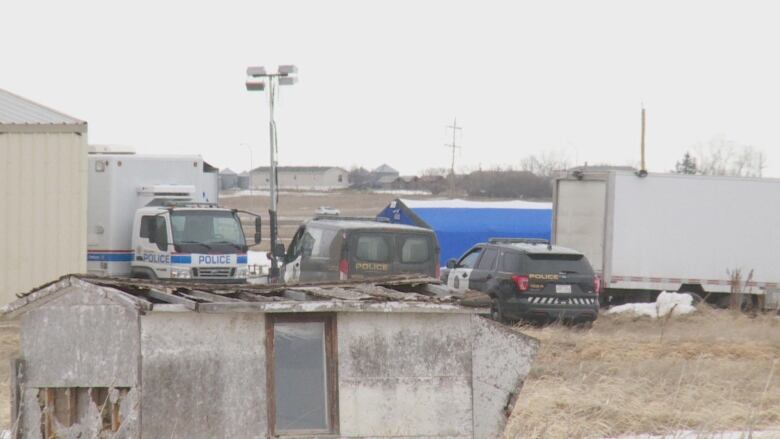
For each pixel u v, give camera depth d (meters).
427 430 30.55
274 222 113.25
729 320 97.50
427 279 37.78
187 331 28.78
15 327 73.69
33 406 28.69
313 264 86.81
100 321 28.62
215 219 103.88
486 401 32.09
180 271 101.06
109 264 103.06
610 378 56.72
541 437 40.69
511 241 92.00
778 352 76.62
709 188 114.12
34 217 84.69
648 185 113.25
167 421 28.52
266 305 28.81
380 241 83.06
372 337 30.30
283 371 29.55
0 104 84.81
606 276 112.75
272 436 29.14
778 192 115.00
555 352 68.81
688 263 114.00
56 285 28.58
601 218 113.62
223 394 28.91
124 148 109.38
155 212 101.75
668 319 87.56
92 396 28.75
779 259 115.06
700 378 58.47
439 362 30.69
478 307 30.88
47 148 84.69
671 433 41.91
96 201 103.31
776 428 46.19
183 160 107.31
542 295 84.94
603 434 43.72
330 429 29.81
